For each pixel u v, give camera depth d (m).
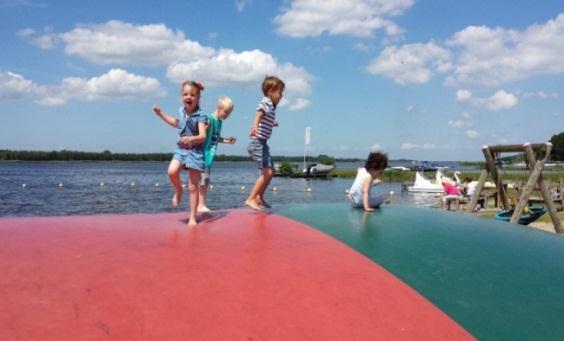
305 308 2.81
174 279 3.05
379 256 3.87
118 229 4.37
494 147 12.02
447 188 25.61
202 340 2.40
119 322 2.50
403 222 5.05
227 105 5.55
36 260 3.35
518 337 2.84
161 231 4.31
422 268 3.66
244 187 48.31
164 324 2.51
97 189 43.03
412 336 2.69
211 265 3.34
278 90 5.73
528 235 4.78
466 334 2.81
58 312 2.57
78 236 4.06
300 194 41.44
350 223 4.94
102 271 3.15
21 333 2.36
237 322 2.59
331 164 74.06
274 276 3.21
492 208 19.59
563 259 4.06
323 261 3.60
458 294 3.28
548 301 3.27
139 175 75.94
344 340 2.55
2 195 36.62
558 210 19.19
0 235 4.07
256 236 4.20
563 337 2.88
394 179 66.12
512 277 3.60
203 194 5.52
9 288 2.84
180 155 5.00
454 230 4.75
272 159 5.81
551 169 90.56
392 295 3.14
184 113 5.04
